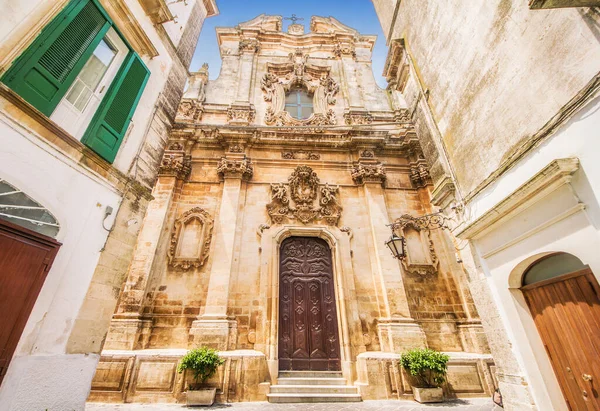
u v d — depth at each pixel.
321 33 17.64
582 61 3.50
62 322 4.17
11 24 3.81
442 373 8.21
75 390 4.21
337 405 7.59
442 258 11.38
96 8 5.13
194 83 14.93
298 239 11.55
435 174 7.31
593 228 3.41
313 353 9.75
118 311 9.13
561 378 4.31
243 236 11.12
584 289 3.93
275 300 9.99
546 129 3.94
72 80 4.57
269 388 8.32
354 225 11.84
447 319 10.41
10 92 3.63
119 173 5.45
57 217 4.21
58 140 4.34
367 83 16.38
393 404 7.69
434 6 6.96
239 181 11.89
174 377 7.86
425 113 7.73
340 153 13.67
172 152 12.36
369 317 10.23
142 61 6.34
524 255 4.56
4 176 3.59
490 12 5.10
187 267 10.28
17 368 3.51
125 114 5.73
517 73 4.59
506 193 4.83
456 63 6.25
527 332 4.72
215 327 9.02
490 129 5.29
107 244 5.09
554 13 3.86
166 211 11.03
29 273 3.75
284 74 16.02
